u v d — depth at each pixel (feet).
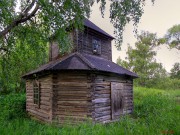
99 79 40.11
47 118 40.52
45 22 32.09
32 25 35.09
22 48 37.11
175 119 28.04
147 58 111.24
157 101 47.50
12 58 39.06
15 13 34.14
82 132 25.49
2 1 27.50
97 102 38.83
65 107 38.37
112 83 43.88
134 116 45.73
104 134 24.45
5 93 74.49
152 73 110.93
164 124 26.17
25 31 34.99
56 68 37.04
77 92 38.22
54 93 39.17
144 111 44.50
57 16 29.30
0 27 32.58
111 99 42.78
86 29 47.19
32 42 35.06
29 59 39.93
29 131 29.63
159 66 111.75
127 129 25.22
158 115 30.96
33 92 49.21
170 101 50.26
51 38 34.78
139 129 24.75
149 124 27.35
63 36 31.65
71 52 44.73
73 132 25.90
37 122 42.11
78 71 38.06
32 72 46.39
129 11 29.76
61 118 38.19
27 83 54.54
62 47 32.83
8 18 30.91
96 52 50.67
